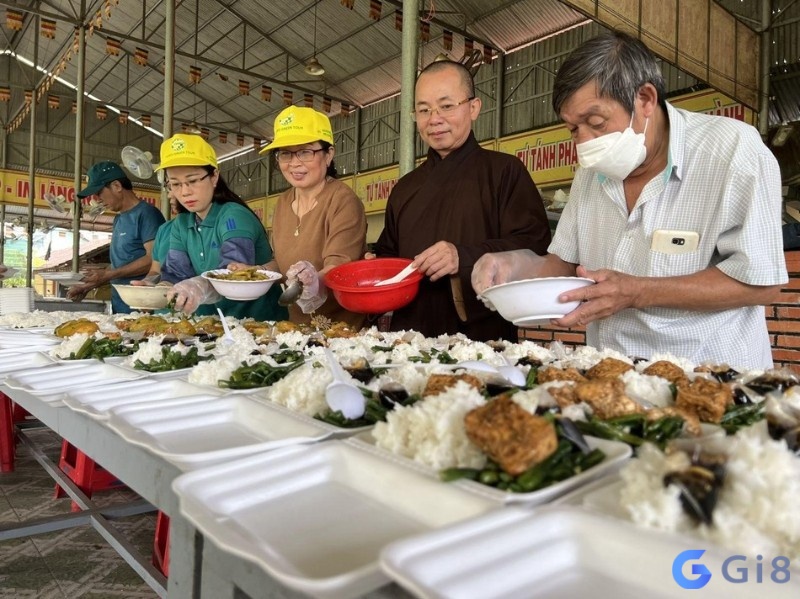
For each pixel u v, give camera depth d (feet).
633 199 5.91
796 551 1.75
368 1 36.11
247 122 59.57
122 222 14.60
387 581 1.71
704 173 5.37
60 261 75.31
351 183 50.57
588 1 15.15
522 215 7.61
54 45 51.72
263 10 40.88
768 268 4.94
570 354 5.55
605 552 1.79
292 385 3.67
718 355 5.60
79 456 7.80
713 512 1.83
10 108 58.90
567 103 5.21
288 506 2.35
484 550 1.71
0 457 10.18
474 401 2.65
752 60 23.88
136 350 6.31
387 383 3.50
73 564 7.11
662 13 18.19
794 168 21.53
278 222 9.97
